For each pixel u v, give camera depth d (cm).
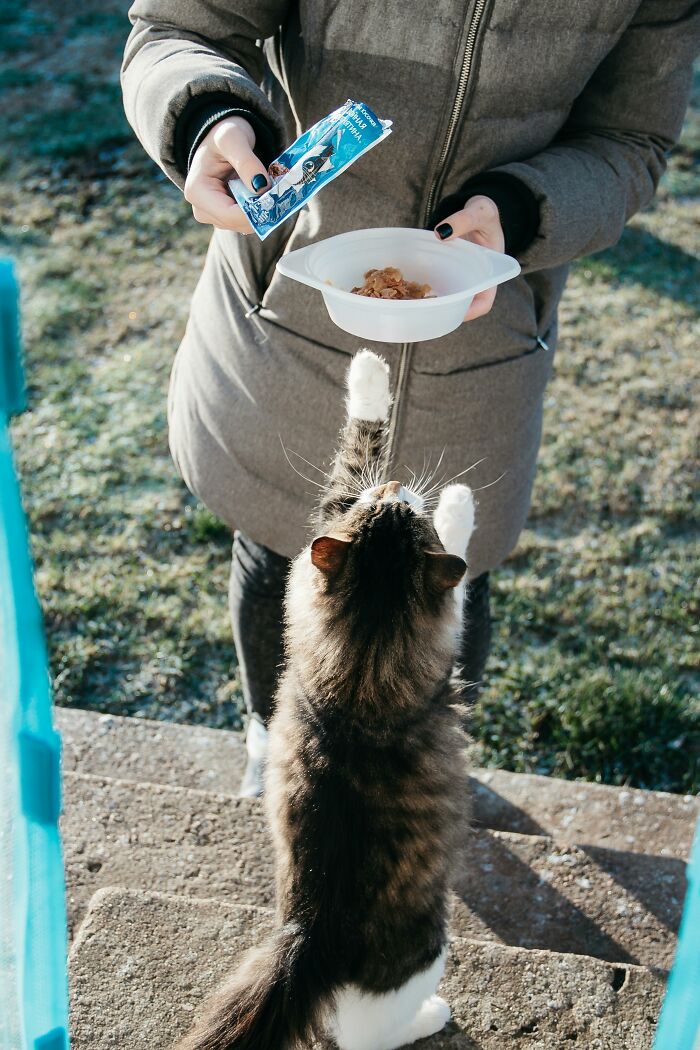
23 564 127
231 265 214
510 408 216
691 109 736
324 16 182
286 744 198
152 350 509
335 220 195
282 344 208
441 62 177
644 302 543
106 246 591
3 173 660
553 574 390
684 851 279
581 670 351
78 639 362
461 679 244
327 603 191
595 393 480
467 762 206
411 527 196
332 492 215
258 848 251
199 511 414
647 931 245
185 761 304
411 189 192
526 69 179
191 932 214
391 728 187
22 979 140
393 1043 199
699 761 320
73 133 700
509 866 259
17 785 133
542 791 297
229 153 166
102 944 210
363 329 170
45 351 504
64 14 888
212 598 381
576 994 209
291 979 167
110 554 398
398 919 184
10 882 137
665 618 372
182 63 180
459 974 213
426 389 206
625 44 191
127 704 345
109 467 438
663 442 452
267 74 217
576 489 426
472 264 176
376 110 185
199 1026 163
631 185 201
